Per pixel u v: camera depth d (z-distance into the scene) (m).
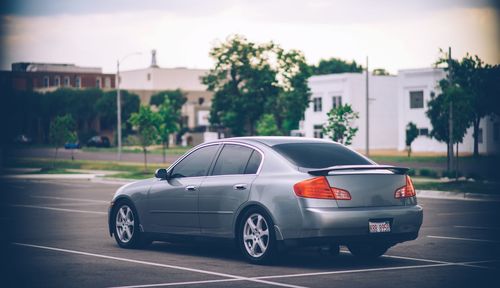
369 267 13.03
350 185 12.80
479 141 85.75
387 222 12.94
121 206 15.64
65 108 134.38
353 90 98.62
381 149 101.06
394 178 13.23
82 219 22.20
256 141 13.85
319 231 12.50
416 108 92.38
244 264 13.31
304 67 86.75
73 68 175.88
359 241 12.76
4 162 69.81
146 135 55.91
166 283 11.34
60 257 14.20
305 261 13.75
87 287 11.02
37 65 171.88
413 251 15.23
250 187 13.29
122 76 189.50
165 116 79.44
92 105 134.75
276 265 13.16
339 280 11.65
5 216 23.19
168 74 185.12
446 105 45.03
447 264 13.42
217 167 14.10
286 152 13.41
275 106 87.00
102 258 14.05
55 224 20.75
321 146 13.83
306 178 12.73
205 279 11.70
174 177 14.73
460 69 69.88
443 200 30.34
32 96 136.00
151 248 15.55
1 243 16.42
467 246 16.06
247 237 13.34
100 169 60.91
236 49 84.62
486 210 25.52
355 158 13.67
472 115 44.97
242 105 84.62
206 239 13.98
